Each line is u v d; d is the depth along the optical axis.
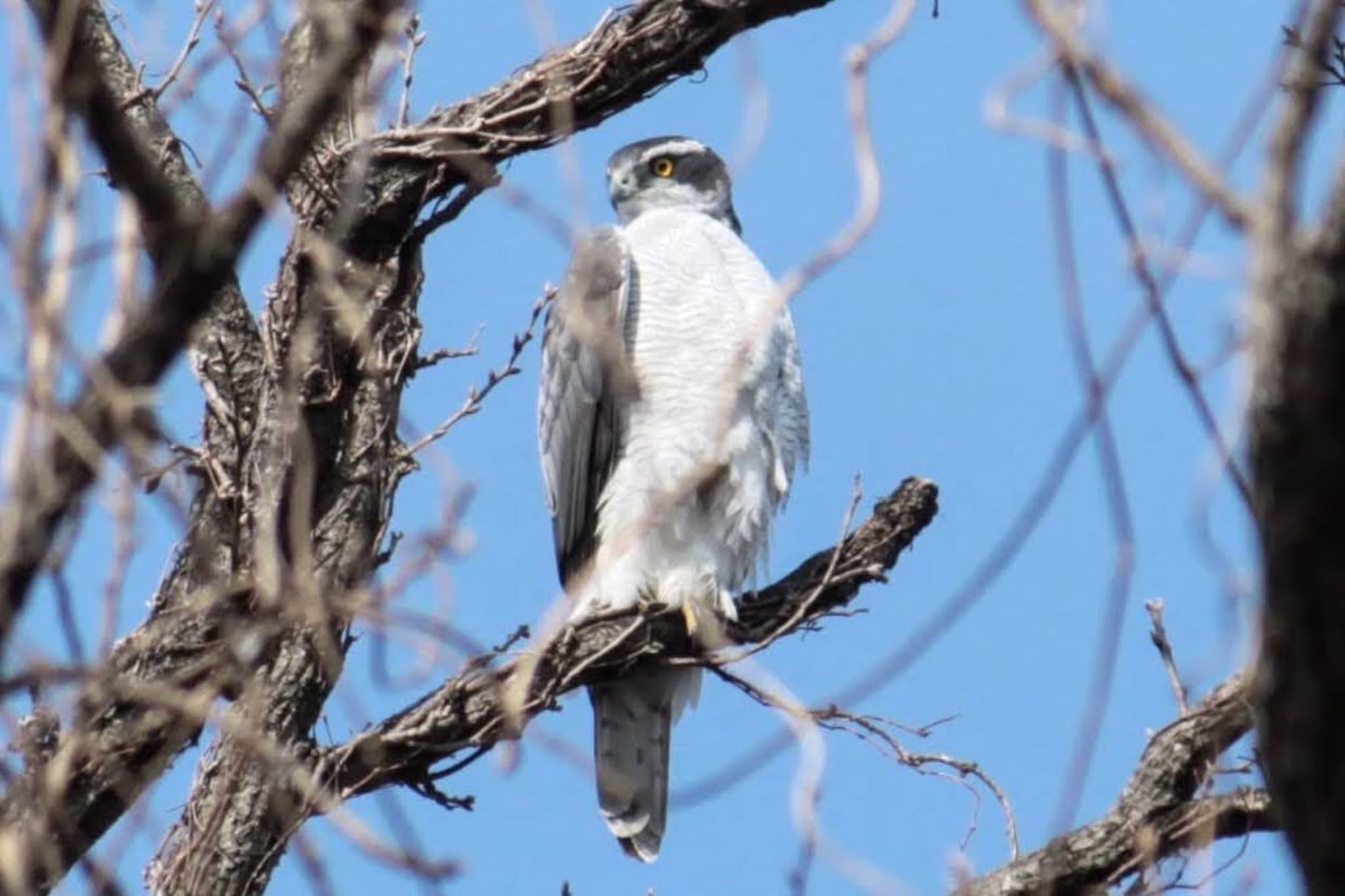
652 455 13.28
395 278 12.03
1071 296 5.38
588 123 12.76
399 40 10.70
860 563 12.45
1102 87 4.78
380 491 11.55
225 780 10.56
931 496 12.47
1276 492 4.54
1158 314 5.10
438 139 12.04
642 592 13.02
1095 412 5.46
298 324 11.34
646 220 14.33
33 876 6.82
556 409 13.69
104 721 9.84
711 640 12.51
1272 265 4.48
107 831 10.07
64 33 5.39
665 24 12.58
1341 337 4.38
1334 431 4.44
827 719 10.16
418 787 11.22
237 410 11.09
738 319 13.48
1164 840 9.75
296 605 6.63
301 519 6.41
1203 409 5.10
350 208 6.43
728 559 13.16
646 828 13.14
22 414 5.32
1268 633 4.67
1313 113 4.45
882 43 5.98
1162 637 9.96
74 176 5.41
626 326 13.55
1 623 5.42
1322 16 4.56
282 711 10.77
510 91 12.47
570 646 12.16
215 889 10.64
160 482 7.16
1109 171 5.10
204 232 5.55
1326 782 4.68
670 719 13.24
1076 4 4.95
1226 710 9.78
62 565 5.40
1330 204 4.41
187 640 9.96
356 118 7.97
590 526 13.63
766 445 13.41
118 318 5.63
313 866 5.73
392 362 11.75
